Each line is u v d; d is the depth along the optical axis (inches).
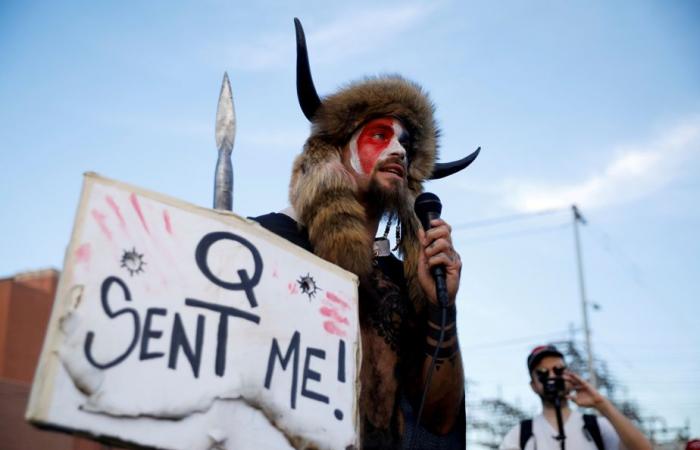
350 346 91.5
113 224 76.2
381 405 120.0
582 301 957.2
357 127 135.3
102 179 77.4
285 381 83.2
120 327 72.6
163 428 72.1
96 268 73.4
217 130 100.0
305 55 134.2
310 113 139.1
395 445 119.6
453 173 151.4
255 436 78.3
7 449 304.2
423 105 140.9
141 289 75.4
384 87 136.9
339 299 92.8
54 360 68.0
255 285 84.4
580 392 166.2
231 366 78.6
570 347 922.7
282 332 84.9
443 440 127.8
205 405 75.2
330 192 126.1
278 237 89.0
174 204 81.7
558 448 164.6
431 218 125.4
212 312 79.5
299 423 82.6
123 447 70.7
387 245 133.8
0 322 417.1
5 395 311.0
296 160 135.8
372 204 132.6
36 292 436.8
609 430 163.9
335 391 87.7
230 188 96.9
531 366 172.6
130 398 71.0
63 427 66.9
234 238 84.7
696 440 166.4
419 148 141.9
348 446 86.4
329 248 122.0
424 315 128.3
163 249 78.7
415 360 125.4
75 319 70.4
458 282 122.3
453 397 125.9
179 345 75.8
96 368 70.0
